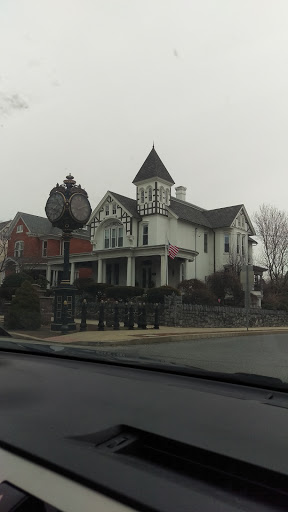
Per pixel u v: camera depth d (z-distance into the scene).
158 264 29.12
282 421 1.80
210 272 32.31
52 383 2.39
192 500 1.14
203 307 18.59
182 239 29.72
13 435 1.58
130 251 28.36
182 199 36.75
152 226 28.56
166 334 13.04
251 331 16.48
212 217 33.75
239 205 33.84
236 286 25.84
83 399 2.07
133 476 1.26
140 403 2.02
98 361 2.97
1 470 1.36
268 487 1.24
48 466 1.34
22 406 1.95
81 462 1.35
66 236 13.65
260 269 35.25
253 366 6.36
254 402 2.09
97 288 27.30
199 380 2.53
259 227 35.78
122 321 18.39
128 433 1.64
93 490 1.21
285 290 32.94
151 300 21.50
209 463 1.38
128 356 3.07
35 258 33.84
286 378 5.12
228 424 1.74
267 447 1.50
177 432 1.62
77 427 1.67
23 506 1.20
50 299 16.25
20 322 13.52
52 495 1.22
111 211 30.28
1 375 2.57
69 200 13.28
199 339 13.16
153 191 28.84
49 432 1.61
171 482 1.23
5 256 33.81
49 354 3.19
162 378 2.55
